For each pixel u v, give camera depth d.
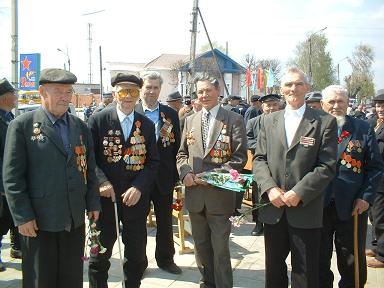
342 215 3.41
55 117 2.86
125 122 3.55
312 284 2.97
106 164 3.50
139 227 3.55
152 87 4.24
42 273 2.83
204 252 3.75
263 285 4.11
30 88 9.83
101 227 3.49
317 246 3.01
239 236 5.64
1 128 4.20
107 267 3.57
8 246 5.24
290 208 2.96
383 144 4.68
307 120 2.99
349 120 3.58
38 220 2.77
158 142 4.25
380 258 4.64
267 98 5.83
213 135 3.61
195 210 3.61
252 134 5.85
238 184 3.35
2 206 3.99
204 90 3.62
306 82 3.04
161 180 4.25
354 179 3.45
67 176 2.82
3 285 4.05
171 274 4.34
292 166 2.98
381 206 4.60
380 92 4.91
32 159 2.76
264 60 36.12
